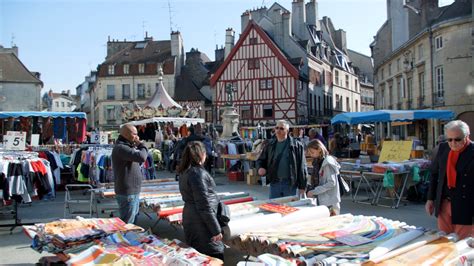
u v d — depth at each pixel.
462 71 20.09
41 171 7.87
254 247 4.00
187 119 20.31
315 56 39.16
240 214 4.84
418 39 23.25
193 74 44.88
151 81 43.22
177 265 3.41
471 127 19.94
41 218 8.26
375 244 3.67
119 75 43.78
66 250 4.04
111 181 10.48
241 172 14.41
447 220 4.37
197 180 4.06
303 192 6.00
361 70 57.50
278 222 4.45
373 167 9.28
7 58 40.53
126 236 4.32
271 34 38.28
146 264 3.44
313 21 43.06
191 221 4.14
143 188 7.36
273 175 6.08
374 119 13.48
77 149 11.95
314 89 38.03
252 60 34.34
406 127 25.56
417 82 24.00
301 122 33.16
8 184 7.45
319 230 4.19
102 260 3.60
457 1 20.86
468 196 4.16
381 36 33.09
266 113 33.91
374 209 8.79
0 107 38.88
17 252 6.04
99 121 44.09
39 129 16.14
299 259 3.26
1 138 15.83
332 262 3.15
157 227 7.26
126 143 5.67
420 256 3.34
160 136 19.95
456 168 4.23
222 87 35.09
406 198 9.76
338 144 15.89
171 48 44.19
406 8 27.45
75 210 8.98
